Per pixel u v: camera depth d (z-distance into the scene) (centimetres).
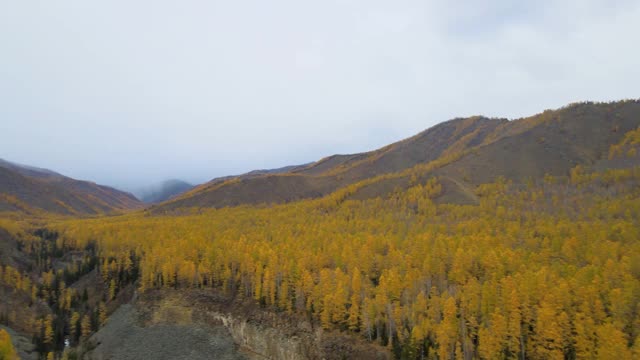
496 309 8475
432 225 16450
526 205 18625
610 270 9388
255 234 17150
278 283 12038
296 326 10631
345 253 12625
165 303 13062
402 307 9662
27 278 15938
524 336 8444
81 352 12294
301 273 11669
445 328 8262
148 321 12694
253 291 12194
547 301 8325
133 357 11475
